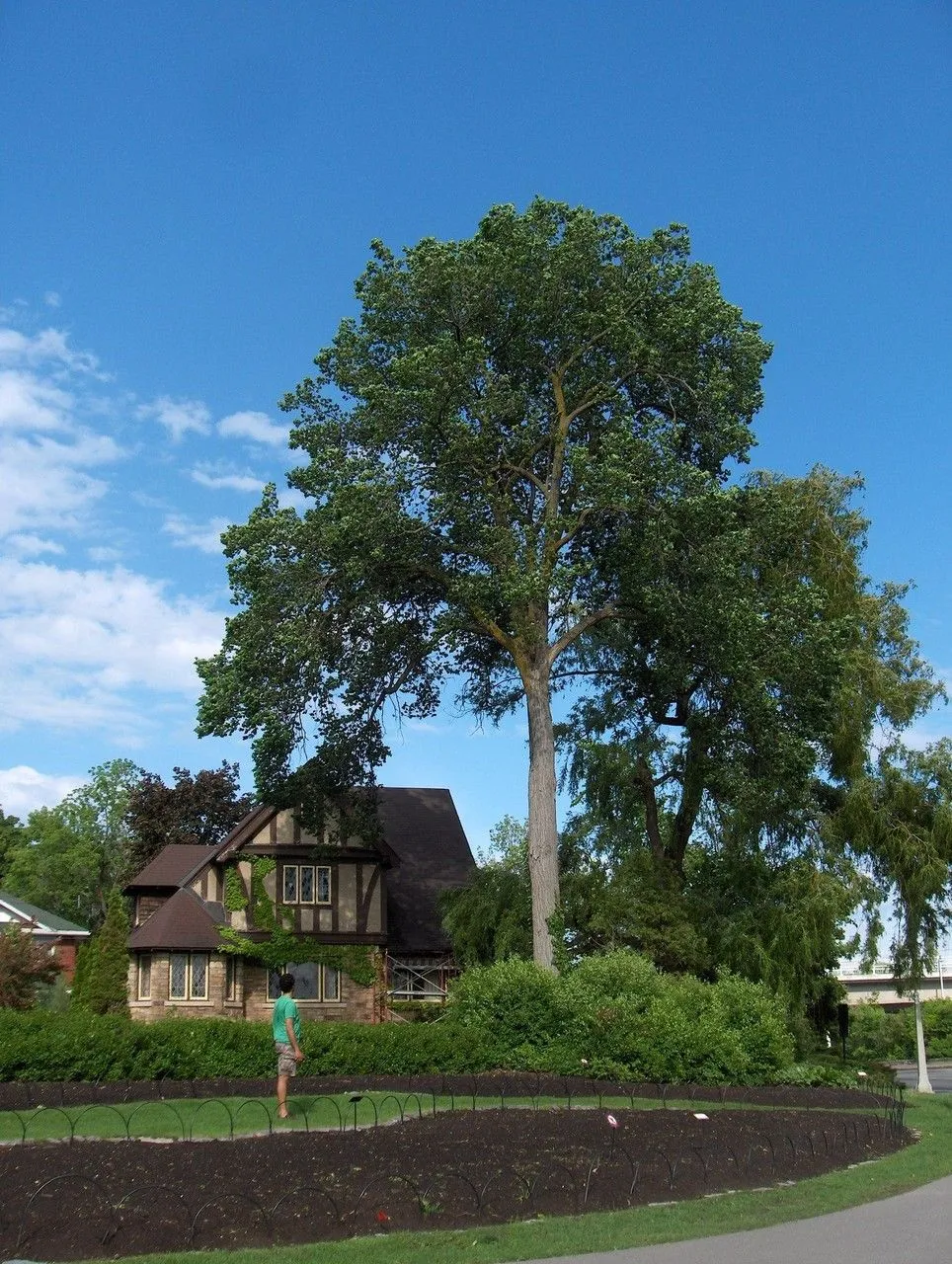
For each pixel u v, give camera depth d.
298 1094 20.30
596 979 25.72
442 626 31.12
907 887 31.62
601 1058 24.19
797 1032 29.62
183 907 36.91
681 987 25.91
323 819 34.94
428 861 44.41
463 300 30.58
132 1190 10.89
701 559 29.48
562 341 31.38
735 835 32.12
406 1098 19.38
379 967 38.19
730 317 30.92
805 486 34.78
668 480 29.06
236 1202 10.73
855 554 34.59
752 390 32.19
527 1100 20.70
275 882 37.69
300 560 29.73
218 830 55.38
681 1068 23.88
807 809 32.28
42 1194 10.74
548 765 30.61
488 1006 25.34
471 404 29.88
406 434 30.64
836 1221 11.23
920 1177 14.23
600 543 33.16
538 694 31.06
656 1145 14.52
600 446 30.48
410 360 28.94
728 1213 11.57
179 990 35.94
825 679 30.36
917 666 34.00
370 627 31.73
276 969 37.62
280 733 30.66
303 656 29.50
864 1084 26.17
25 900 70.62
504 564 29.98
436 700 36.00
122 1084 20.45
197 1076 21.72
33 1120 16.22
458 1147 13.50
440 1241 10.03
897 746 33.00
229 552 30.83
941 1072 48.06
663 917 30.08
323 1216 10.60
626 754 33.50
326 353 32.44
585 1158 13.34
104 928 36.94
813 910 29.91
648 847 35.25
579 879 32.72
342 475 29.78
